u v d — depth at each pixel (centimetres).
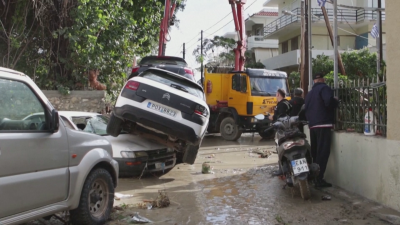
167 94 704
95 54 1412
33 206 391
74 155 450
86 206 466
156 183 756
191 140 712
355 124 627
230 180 779
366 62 1998
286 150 596
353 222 496
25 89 409
